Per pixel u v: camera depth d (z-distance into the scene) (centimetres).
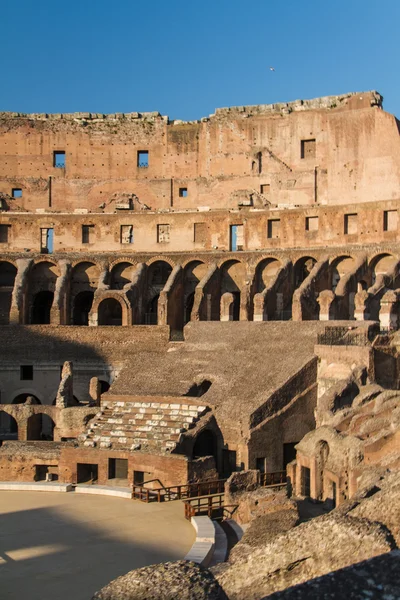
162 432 4666
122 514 3638
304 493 4053
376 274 6688
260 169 8319
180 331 6912
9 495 4141
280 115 8325
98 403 5669
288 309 6862
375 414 4034
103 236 7781
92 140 8775
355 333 4953
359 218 6906
